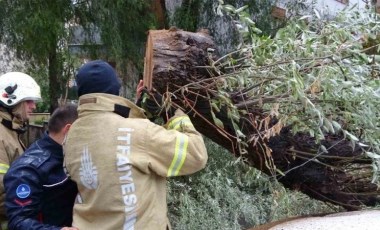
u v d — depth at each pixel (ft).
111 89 7.64
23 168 8.18
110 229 7.30
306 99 8.72
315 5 22.71
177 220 15.30
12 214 8.00
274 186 11.56
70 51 22.62
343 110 9.62
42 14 20.08
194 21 23.24
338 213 10.12
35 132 16.42
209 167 15.98
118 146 7.29
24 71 24.03
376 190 11.03
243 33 9.70
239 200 15.39
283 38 9.64
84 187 7.54
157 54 9.04
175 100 9.25
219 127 9.56
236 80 9.30
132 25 21.65
